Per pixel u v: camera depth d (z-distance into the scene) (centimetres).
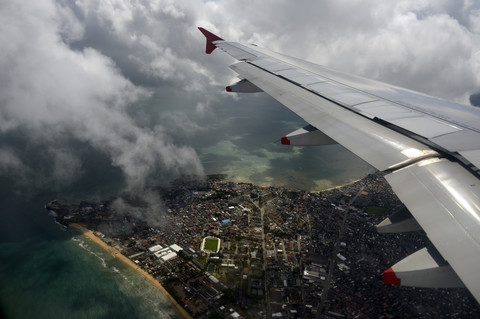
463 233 452
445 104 1203
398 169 658
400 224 643
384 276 521
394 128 873
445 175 603
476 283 366
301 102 1133
